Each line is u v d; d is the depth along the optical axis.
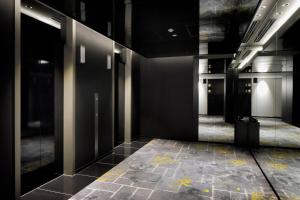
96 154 5.93
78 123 5.07
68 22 4.75
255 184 4.45
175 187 4.29
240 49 7.05
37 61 4.63
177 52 8.07
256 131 7.51
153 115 9.23
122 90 8.33
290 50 4.80
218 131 9.73
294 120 6.17
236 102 9.66
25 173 4.61
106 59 6.41
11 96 3.25
